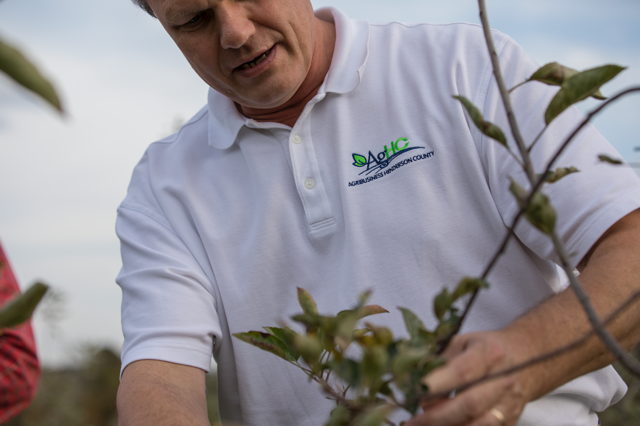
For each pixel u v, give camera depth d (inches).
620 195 45.7
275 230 58.7
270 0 53.0
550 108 26.8
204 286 59.4
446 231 53.6
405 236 54.2
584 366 37.0
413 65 58.9
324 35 63.9
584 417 52.0
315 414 55.7
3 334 63.3
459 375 28.4
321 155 59.1
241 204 61.4
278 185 59.6
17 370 63.8
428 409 29.6
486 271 26.1
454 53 57.0
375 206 55.6
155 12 56.8
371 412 22.5
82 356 143.5
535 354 34.3
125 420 49.2
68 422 146.4
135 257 63.1
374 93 58.9
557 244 24.0
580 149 48.8
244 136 62.8
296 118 61.8
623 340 39.1
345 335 23.0
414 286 53.5
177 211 63.6
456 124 54.7
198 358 55.3
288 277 58.1
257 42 53.5
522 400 31.2
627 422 116.7
